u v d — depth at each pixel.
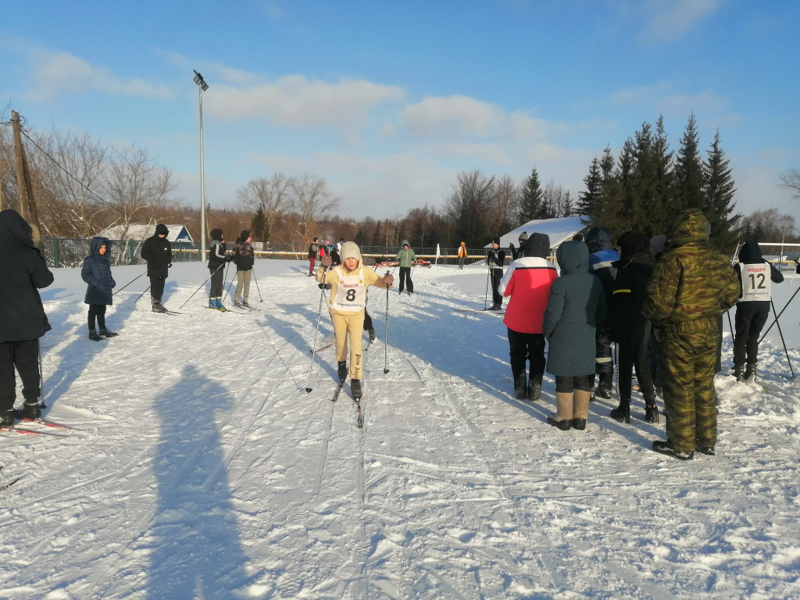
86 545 2.91
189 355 7.74
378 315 12.41
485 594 2.56
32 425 4.71
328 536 3.04
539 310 5.44
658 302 4.06
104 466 3.94
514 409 5.45
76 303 11.19
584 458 4.20
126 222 36.25
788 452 4.34
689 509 3.41
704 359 4.13
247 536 3.02
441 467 4.00
